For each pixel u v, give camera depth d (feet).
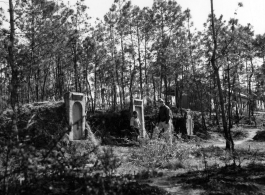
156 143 30.12
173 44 113.19
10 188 10.68
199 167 26.48
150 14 107.04
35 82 80.38
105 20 104.01
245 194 14.97
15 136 11.03
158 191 14.44
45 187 10.93
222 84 119.14
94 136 43.21
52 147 11.43
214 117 136.67
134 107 72.43
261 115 171.42
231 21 67.26
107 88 149.18
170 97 146.61
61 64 115.85
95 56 102.06
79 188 11.06
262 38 123.75
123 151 36.65
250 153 37.81
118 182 12.54
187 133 84.17
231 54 74.18
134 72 114.21
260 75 147.54
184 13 112.47
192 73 122.83
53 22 69.67
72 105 43.98
